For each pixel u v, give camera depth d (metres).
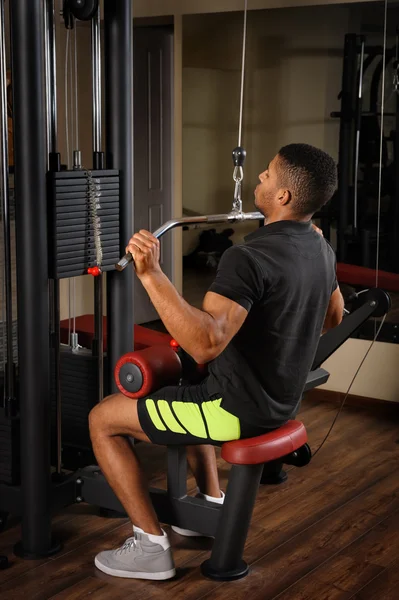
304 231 2.45
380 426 4.14
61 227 2.67
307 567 2.73
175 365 2.65
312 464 3.64
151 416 2.56
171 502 2.74
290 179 2.38
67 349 3.23
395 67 4.06
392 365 4.32
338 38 4.17
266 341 2.38
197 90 4.66
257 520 3.08
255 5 4.37
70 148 5.25
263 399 2.44
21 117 2.56
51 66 2.71
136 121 5.34
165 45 5.20
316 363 3.19
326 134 4.29
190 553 2.83
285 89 4.37
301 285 2.39
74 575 2.67
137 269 2.31
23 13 2.51
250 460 2.48
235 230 4.67
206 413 2.48
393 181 4.17
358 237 4.31
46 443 2.74
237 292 2.27
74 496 2.94
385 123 4.14
